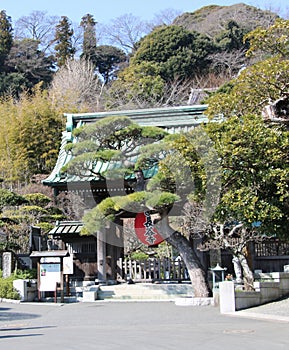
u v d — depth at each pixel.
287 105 12.54
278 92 13.89
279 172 12.90
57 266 19.30
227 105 14.64
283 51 14.42
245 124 13.24
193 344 9.14
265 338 9.66
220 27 58.06
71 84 49.97
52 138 36.47
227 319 13.26
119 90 49.41
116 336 10.53
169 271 21.20
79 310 16.50
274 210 13.19
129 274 21.66
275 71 13.67
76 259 22.39
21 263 22.53
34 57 60.47
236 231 18.28
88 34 64.12
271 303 15.84
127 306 17.38
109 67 63.47
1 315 15.36
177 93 48.12
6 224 24.19
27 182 34.94
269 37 14.43
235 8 60.69
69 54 61.41
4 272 21.56
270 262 21.17
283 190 13.00
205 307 16.39
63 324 13.33
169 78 51.12
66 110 40.16
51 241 25.25
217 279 18.47
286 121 12.57
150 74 50.56
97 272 21.86
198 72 51.41
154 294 19.69
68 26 63.78
